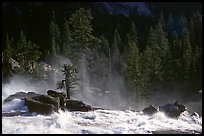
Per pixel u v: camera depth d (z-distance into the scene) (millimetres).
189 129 17547
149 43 84875
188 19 153375
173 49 83688
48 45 101625
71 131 14648
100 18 136125
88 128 15352
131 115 20219
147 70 62688
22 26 126250
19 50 60969
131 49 66812
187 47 77875
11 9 131375
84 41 42562
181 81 69188
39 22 128875
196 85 67875
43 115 18672
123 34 128875
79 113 19734
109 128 15773
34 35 119875
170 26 127875
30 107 19375
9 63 57312
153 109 20922
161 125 17875
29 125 15477
